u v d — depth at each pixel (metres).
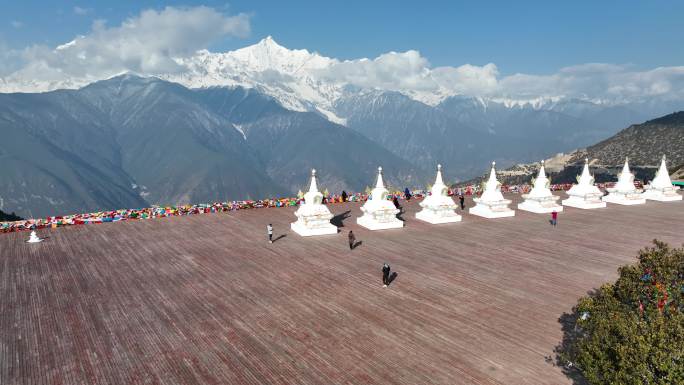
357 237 30.61
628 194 45.19
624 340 10.41
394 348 14.81
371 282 21.38
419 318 17.22
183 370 13.57
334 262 24.69
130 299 19.36
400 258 25.45
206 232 32.16
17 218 78.62
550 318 17.14
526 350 14.59
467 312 17.77
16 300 19.28
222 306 18.52
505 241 29.47
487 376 13.05
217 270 23.34
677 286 12.86
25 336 15.90
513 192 52.44
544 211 39.97
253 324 16.77
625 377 9.62
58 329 16.45
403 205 43.88
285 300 19.14
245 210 41.03
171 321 17.08
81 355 14.53
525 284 21.06
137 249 27.56
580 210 41.34
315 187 31.97
